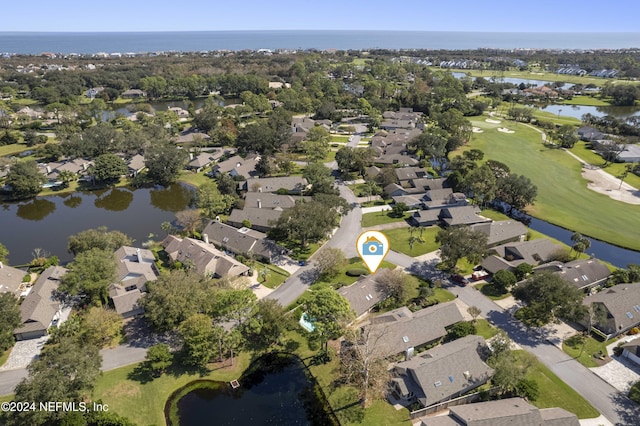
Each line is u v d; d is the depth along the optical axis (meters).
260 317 68.19
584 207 123.38
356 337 63.25
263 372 63.59
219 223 103.44
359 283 78.12
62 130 179.12
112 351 67.00
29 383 50.44
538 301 69.25
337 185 139.00
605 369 63.16
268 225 105.31
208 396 59.38
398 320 68.06
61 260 95.81
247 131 168.88
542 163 160.62
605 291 78.00
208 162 158.50
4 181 138.12
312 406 57.94
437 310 70.69
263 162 144.38
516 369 56.84
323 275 87.50
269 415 56.56
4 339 64.88
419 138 163.75
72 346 56.00
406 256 95.44
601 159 166.50
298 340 70.00
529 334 70.62
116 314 70.25
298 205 98.50
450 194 121.56
